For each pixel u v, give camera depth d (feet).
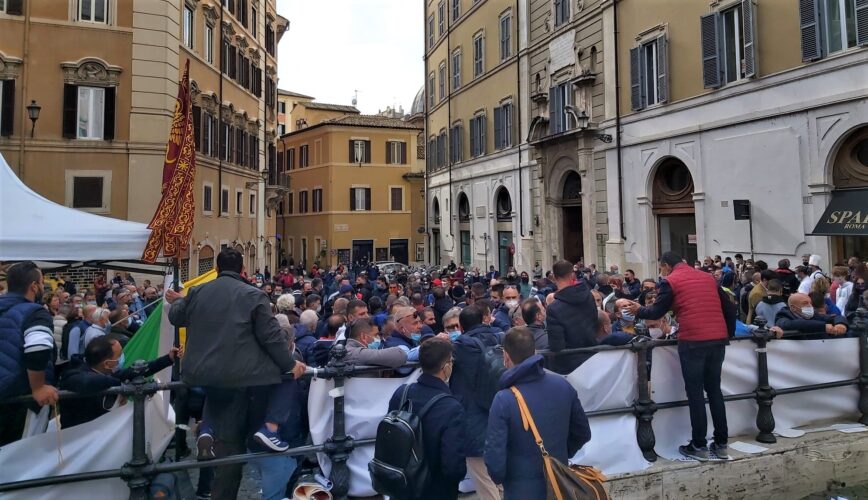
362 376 16.44
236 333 13.21
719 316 17.42
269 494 15.83
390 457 11.86
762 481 17.57
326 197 157.07
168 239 22.30
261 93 105.81
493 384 14.23
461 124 112.78
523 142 90.43
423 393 12.75
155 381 14.42
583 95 73.87
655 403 17.85
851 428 19.54
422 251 164.04
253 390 14.52
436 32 125.29
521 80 90.63
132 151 66.44
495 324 26.58
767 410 18.65
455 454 12.14
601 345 18.22
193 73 76.07
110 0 66.28
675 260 18.51
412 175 161.89
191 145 23.34
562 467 11.48
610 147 69.26
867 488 18.57
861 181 43.60
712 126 55.21
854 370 20.67
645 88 64.39
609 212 69.67
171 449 20.80
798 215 47.34
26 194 22.34
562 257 82.33
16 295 13.65
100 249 21.83
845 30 43.78
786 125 48.34
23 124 62.39
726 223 54.19
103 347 15.62
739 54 53.01
